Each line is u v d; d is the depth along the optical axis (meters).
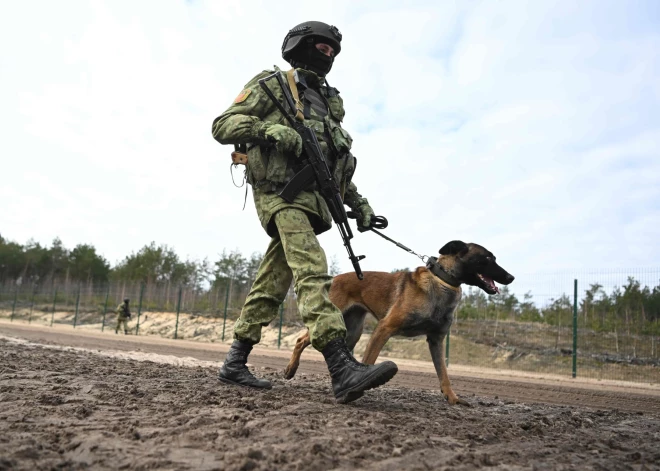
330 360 3.42
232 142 3.71
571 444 2.78
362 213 4.40
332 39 3.97
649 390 10.26
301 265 3.55
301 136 3.70
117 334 27.03
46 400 3.15
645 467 2.34
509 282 5.25
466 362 16.78
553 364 15.36
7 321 37.84
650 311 16.52
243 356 4.09
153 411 2.93
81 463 2.00
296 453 2.17
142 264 48.78
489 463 2.24
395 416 3.09
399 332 5.24
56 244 70.31
